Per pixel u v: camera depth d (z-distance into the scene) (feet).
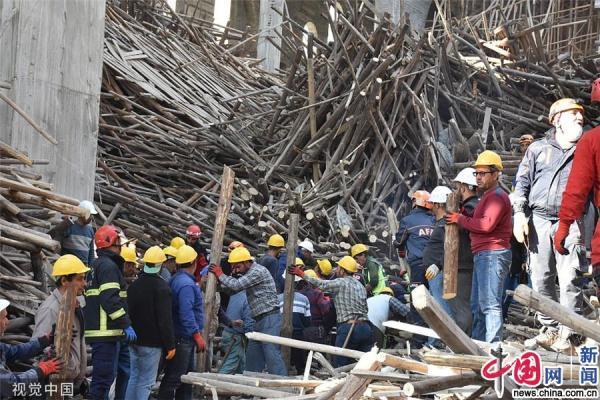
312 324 51.03
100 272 35.45
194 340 39.63
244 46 112.37
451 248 34.22
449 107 77.97
